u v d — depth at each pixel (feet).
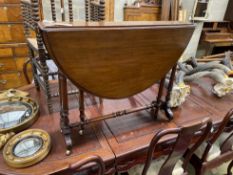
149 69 3.25
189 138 2.93
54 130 3.35
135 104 4.23
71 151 2.95
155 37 2.97
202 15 11.95
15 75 7.99
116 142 3.21
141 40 2.89
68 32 2.39
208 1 11.65
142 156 3.30
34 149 2.83
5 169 2.61
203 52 13.35
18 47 7.59
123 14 10.68
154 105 3.77
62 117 3.03
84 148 3.04
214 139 3.75
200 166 4.18
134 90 3.33
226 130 3.96
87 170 2.77
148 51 3.05
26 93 4.32
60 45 2.41
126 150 3.06
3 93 4.17
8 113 3.60
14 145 2.88
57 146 3.01
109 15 9.82
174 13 11.27
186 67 5.78
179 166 3.89
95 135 3.33
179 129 2.70
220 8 13.39
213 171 5.41
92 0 5.72
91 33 2.51
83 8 9.30
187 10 11.86
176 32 3.09
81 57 2.60
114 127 3.55
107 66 2.84
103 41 2.63
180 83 4.35
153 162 3.84
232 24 13.61
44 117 3.67
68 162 2.76
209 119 3.00
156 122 3.75
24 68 5.31
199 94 4.96
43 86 3.83
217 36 13.07
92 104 4.14
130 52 2.90
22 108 3.75
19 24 7.26
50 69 5.15
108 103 4.22
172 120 3.83
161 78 3.51
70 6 5.33
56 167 2.68
